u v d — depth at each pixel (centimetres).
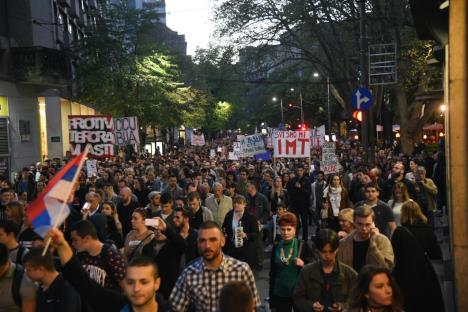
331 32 3288
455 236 605
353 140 5262
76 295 500
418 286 619
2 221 635
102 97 3522
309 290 557
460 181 604
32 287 512
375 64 2273
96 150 1616
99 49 3497
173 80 4431
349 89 3203
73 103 3569
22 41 2758
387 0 2675
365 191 847
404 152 2970
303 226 1461
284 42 3294
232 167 2059
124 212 1091
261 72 3381
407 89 2977
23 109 2762
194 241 755
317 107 6725
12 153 2656
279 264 665
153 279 410
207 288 488
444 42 724
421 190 1202
